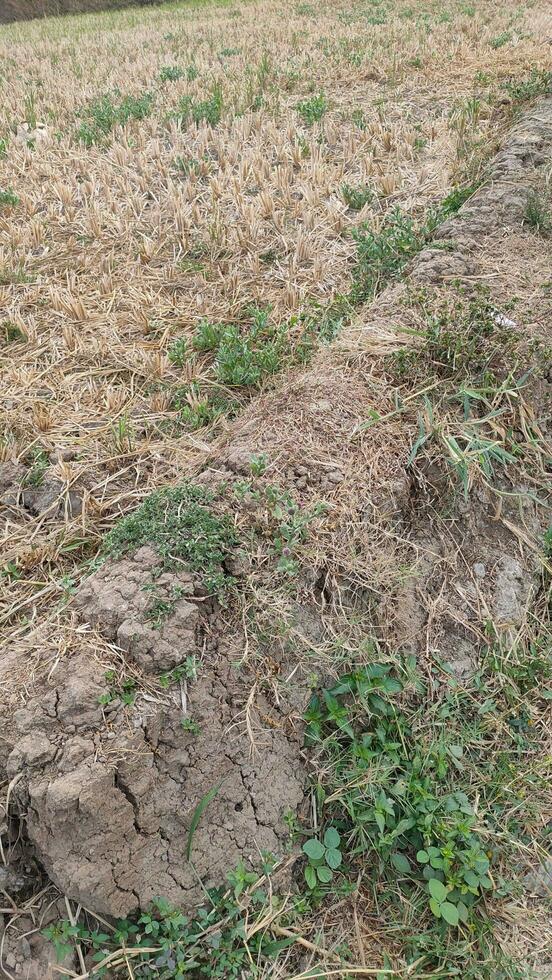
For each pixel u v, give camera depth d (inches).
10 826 34.9
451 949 35.4
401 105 111.5
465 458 47.7
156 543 42.0
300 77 129.2
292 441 47.6
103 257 78.9
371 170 90.7
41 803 33.8
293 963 35.2
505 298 60.2
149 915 34.4
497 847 38.5
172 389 60.9
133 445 54.9
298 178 91.3
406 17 178.4
